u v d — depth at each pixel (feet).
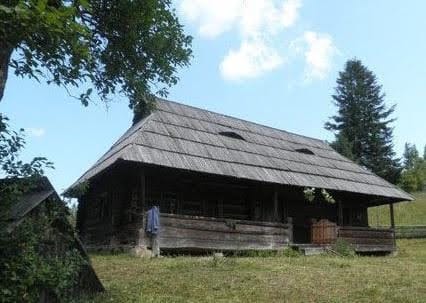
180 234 54.54
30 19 16.81
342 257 63.93
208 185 66.80
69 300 26.11
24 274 20.42
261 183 65.05
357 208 86.28
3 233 20.86
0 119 21.72
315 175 73.00
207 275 40.83
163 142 59.21
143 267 43.65
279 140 81.10
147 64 31.09
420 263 60.85
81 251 26.40
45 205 23.99
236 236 59.00
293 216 77.15
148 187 62.13
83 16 28.86
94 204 71.92
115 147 65.72
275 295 34.40
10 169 22.07
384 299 34.09
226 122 76.18
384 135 184.55
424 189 192.85
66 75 24.57
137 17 29.27
